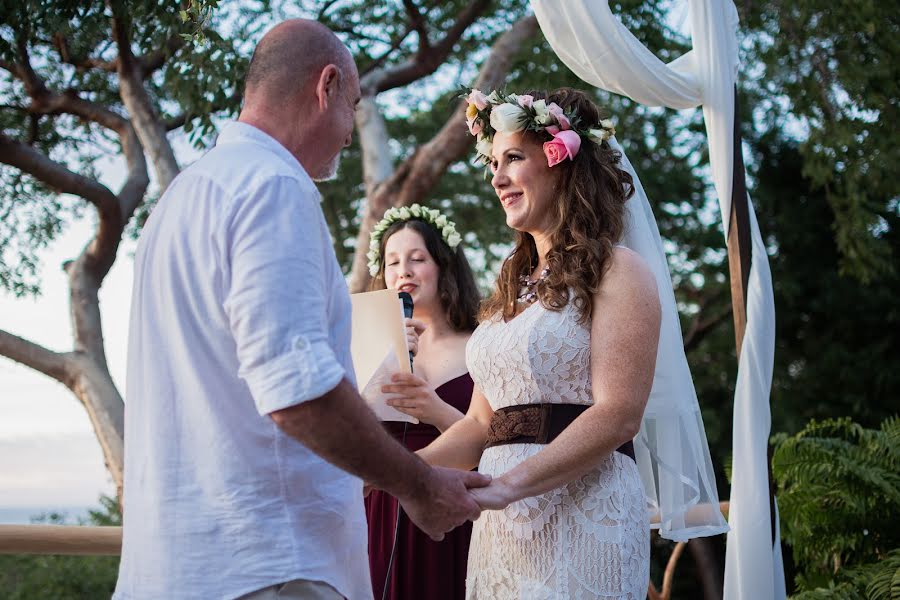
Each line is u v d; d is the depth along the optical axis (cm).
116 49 852
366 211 845
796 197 1294
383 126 902
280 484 172
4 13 498
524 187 235
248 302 163
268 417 173
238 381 173
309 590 172
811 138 830
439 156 809
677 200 1274
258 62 188
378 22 942
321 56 188
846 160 828
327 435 162
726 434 1255
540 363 221
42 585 991
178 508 171
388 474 170
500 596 223
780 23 791
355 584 183
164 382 176
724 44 309
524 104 235
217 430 171
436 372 328
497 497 200
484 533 231
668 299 264
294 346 161
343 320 183
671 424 261
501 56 795
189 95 602
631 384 211
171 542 170
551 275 226
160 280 178
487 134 253
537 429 222
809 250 1283
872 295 1221
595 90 1045
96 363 905
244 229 168
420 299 337
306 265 168
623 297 217
